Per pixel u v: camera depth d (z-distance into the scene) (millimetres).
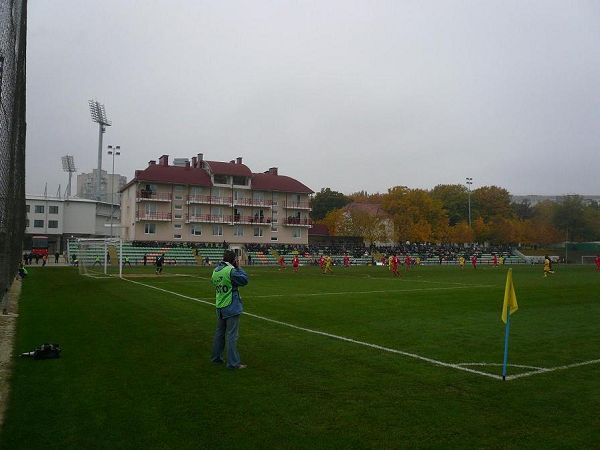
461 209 113438
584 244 92625
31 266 50406
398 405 6551
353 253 76875
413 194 91812
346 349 10234
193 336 11484
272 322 14062
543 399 6910
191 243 72625
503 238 99188
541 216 102250
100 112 90375
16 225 22953
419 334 12180
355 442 5301
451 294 23734
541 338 11766
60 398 6656
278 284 30109
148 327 12750
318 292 24359
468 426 5824
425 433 5586
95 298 20078
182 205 75062
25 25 16141
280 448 5121
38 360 8859
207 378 7801
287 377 7922
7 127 11828
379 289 26594
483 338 11688
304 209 84000
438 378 7965
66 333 11703
